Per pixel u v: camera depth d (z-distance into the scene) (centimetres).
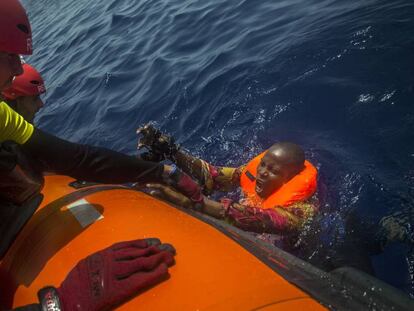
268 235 323
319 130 410
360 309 181
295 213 317
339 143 388
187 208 268
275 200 330
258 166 347
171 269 170
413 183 326
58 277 187
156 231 198
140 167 232
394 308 192
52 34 1113
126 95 602
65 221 218
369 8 525
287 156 333
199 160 365
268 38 572
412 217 302
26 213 213
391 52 444
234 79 520
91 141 525
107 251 171
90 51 838
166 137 339
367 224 312
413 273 273
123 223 205
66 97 685
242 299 154
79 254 193
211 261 173
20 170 191
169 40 702
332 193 347
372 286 206
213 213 287
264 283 163
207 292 157
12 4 178
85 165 209
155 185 272
